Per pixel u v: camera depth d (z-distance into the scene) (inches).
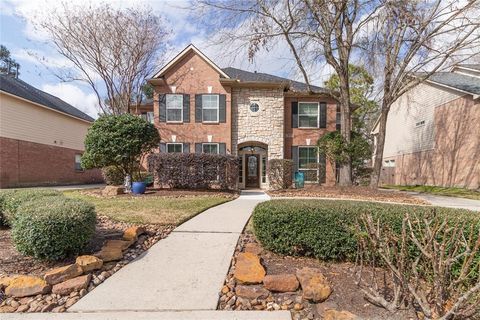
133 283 121.4
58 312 100.3
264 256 149.4
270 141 583.8
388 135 894.4
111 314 99.0
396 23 378.3
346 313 94.5
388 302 99.6
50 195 191.9
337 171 565.9
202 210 260.2
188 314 99.4
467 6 366.9
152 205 274.4
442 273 85.1
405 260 103.8
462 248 106.9
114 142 383.6
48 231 129.6
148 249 159.9
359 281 105.4
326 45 428.8
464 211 139.9
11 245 159.0
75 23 542.6
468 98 553.3
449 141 604.7
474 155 539.8
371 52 424.5
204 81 575.2
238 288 113.2
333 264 140.3
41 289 109.4
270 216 150.9
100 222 206.8
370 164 970.1
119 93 629.3
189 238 177.9
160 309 102.4
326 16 411.5
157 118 573.0
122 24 572.7
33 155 623.5
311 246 143.6
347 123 467.2
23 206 145.9
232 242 171.2
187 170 444.5
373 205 153.4
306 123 611.8
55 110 682.8
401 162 804.6
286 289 112.0
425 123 689.6
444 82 622.5
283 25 417.4
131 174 424.5
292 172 529.3
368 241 110.0
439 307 83.8
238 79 593.3
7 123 556.1
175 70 576.1
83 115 856.9
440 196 454.3
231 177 458.6
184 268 136.2
